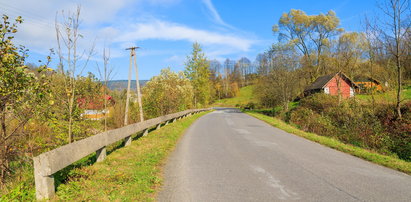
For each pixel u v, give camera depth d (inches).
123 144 374.0
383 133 588.1
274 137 491.8
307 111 973.2
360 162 285.0
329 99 1032.8
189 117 1047.6
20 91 203.5
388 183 207.3
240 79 4409.5
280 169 252.8
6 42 196.5
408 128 563.2
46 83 218.5
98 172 223.0
